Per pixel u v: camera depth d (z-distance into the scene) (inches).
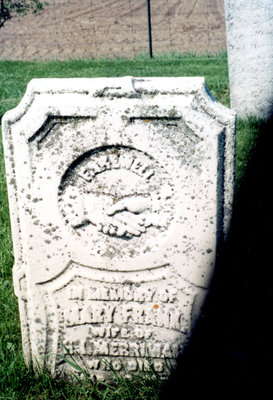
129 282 76.0
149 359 78.0
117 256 75.3
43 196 74.0
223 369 79.0
